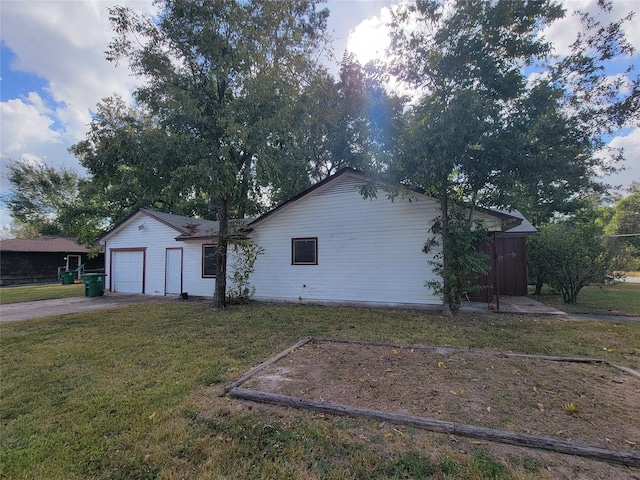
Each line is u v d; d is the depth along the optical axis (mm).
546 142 8094
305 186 20344
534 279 13055
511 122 7152
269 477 2260
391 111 8383
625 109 7445
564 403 3195
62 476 2338
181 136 8414
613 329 6422
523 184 8133
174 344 5766
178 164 8922
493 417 2916
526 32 7133
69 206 23688
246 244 10719
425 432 2734
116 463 2463
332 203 10688
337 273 10547
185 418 3076
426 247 8930
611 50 7395
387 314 8484
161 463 2441
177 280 13883
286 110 8664
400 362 4496
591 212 18219
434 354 4855
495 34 7082
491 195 7605
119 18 8188
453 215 8273
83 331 6961
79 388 3887
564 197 12914
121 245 15508
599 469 2242
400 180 8047
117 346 5711
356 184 10164
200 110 8266
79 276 23031
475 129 6703
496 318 7707
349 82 16328
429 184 7574
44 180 29234
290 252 11305
